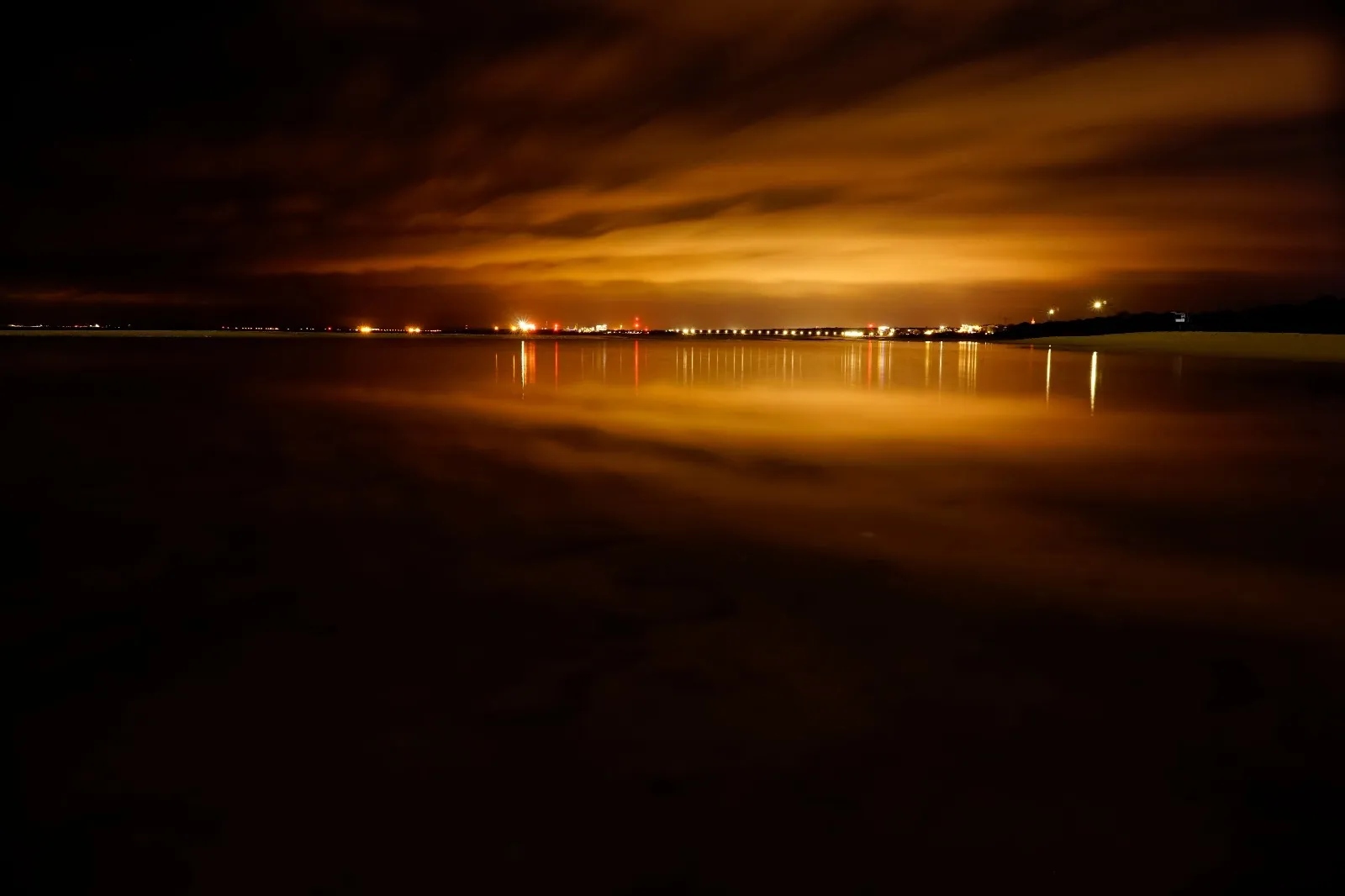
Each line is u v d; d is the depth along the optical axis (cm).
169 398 2784
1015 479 1318
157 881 356
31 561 821
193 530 954
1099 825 397
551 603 700
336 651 592
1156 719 498
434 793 418
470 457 1524
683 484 1260
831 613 678
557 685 538
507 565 816
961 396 2928
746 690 532
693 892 351
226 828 390
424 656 585
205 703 511
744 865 368
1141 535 948
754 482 1277
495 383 3500
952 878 361
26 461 1473
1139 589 745
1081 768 444
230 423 2064
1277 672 565
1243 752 461
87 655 584
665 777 433
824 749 461
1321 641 619
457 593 723
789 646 605
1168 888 358
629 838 384
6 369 4347
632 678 548
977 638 623
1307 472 1398
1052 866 369
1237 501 1145
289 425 2023
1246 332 8256
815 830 392
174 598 709
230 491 1196
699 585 752
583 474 1351
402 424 2064
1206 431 1948
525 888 353
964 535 948
